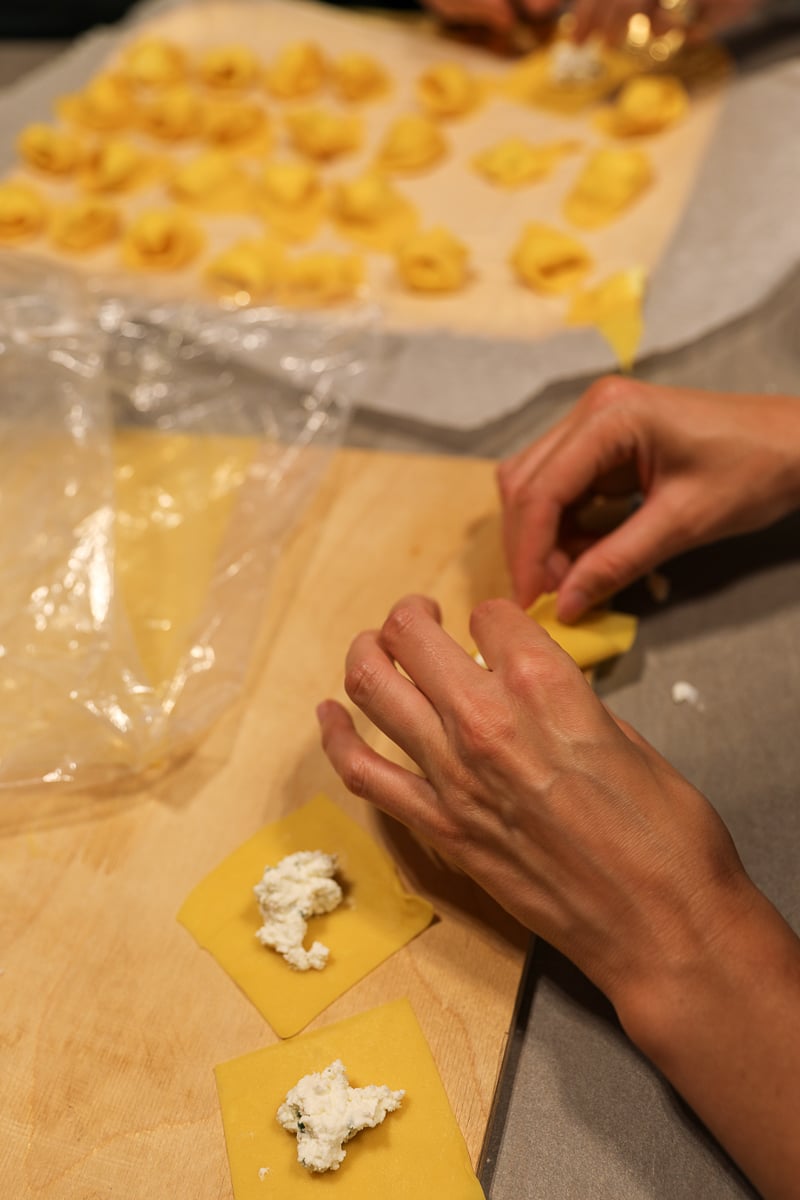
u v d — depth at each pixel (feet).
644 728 1.92
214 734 1.94
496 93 3.69
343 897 1.72
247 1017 1.60
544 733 1.47
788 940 1.46
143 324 2.76
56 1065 1.57
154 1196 1.44
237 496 2.35
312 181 3.27
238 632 2.10
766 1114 1.35
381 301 2.92
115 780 1.89
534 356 2.72
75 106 3.70
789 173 3.19
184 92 3.59
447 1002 1.60
